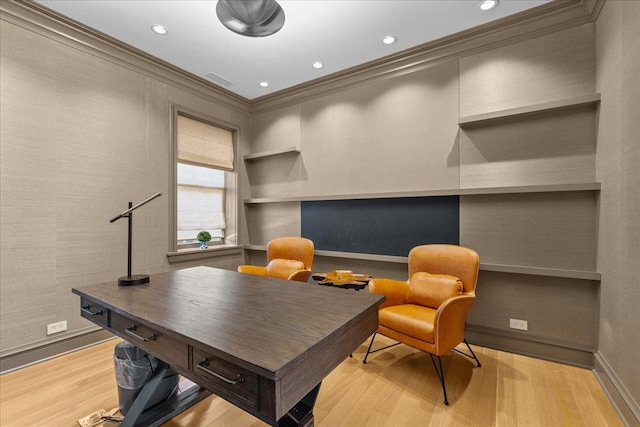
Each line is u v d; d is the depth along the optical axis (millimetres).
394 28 2467
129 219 1697
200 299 1340
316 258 3488
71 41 2416
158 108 3039
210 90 3547
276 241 3330
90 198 2533
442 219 2715
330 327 990
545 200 2295
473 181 2576
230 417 1641
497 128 2477
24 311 2176
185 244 3467
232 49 2777
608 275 1898
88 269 2518
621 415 1589
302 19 2340
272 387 732
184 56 2900
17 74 2146
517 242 2393
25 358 2168
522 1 2150
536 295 2328
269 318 1079
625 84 1652
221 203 3924
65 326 2375
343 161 3297
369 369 2154
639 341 1465
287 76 3328
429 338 1838
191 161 3424
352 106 3236
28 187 2195
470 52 2574
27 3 2139
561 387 1904
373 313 1273
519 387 1909
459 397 1809
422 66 2809
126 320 1224
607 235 1916
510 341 2412
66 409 1687
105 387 1908
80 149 2477
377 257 2961
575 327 2193
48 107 2297
